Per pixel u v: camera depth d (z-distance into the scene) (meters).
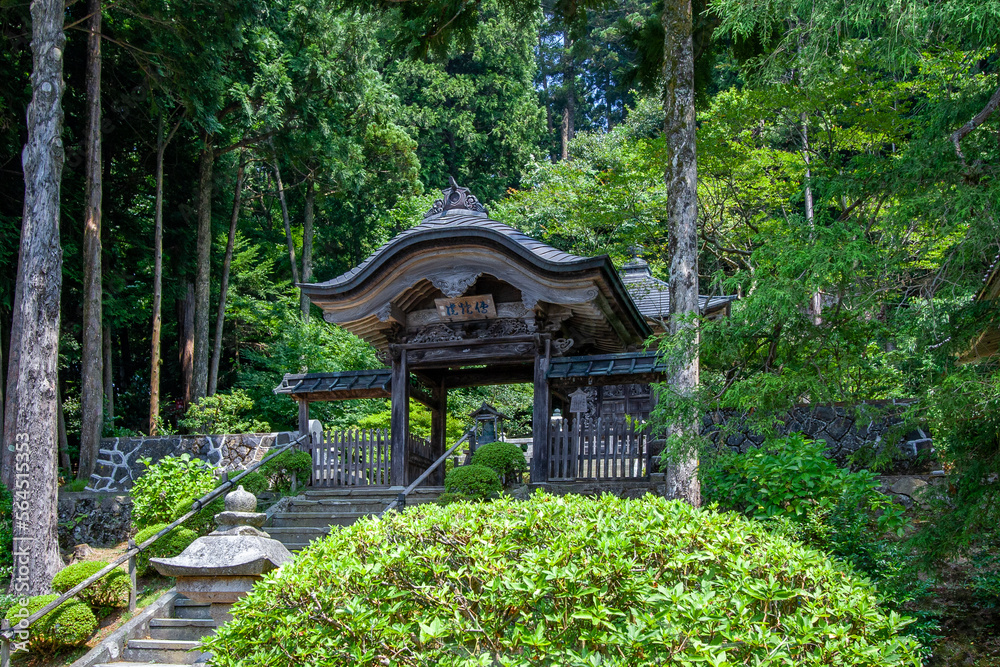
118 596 9.84
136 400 24.05
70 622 9.08
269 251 29.56
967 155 7.03
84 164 18.97
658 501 5.57
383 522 5.72
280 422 21.84
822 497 7.52
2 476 14.40
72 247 17.86
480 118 35.94
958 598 7.65
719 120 15.47
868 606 4.57
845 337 6.98
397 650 4.73
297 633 5.02
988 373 6.38
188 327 23.17
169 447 14.34
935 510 7.25
